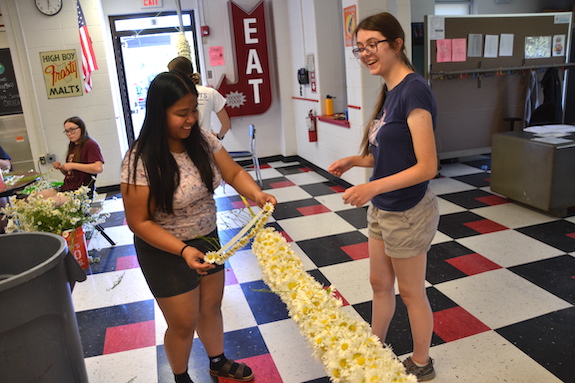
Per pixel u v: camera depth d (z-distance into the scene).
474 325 2.56
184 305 1.86
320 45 5.59
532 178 4.08
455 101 5.79
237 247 1.62
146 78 6.78
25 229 3.18
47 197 3.38
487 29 5.62
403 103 1.75
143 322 2.86
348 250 3.68
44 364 1.61
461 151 5.99
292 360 2.38
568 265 3.16
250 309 2.91
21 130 5.90
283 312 2.85
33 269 1.54
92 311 3.03
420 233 1.88
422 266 1.96
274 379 2.25
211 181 1.85
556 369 2.17
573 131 4.23
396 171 1.85
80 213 3.48
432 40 5.44
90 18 5.72
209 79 6.57
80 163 3.99
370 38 1.78
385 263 2.06
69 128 3.97
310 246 3.81
